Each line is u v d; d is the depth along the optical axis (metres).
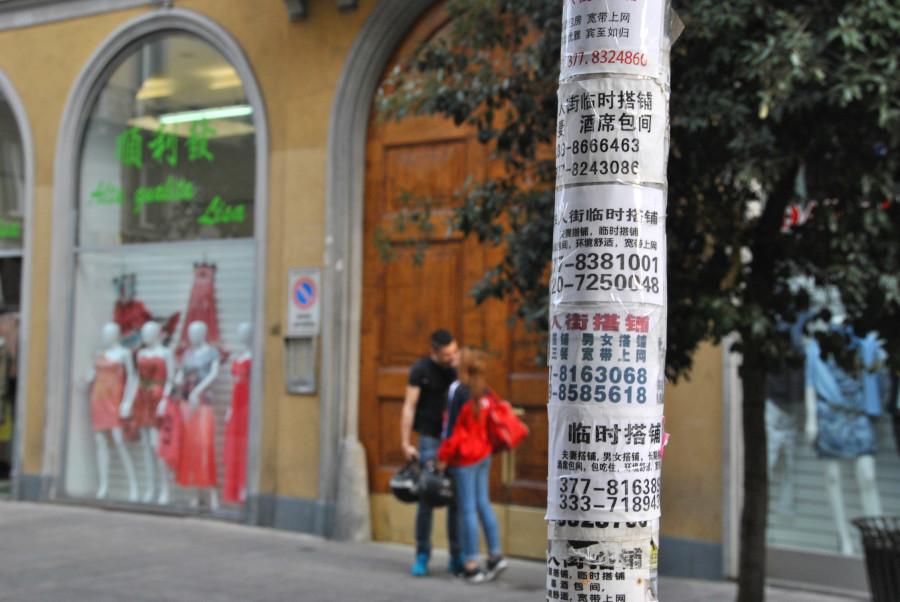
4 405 10.66
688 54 4.65
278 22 9.10
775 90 4.13
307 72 8.91
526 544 7.74
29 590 6.43
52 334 10.26
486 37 5.61
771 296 4.84
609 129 2.64
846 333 4.89
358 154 8.68
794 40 4.12
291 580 6.85
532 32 6.98
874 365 5.02
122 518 9.34
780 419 6.98
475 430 6.85
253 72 9.22
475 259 8.15
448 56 5.71
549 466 2.65
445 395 7.24
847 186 4.62
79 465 10.16
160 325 9.80
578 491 2.57
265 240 9.03
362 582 6.84
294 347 8.72
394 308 8.51
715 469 6.85
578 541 2.57
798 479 6.89
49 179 10.42
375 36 8.55
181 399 9.61
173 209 9.80
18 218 10.74
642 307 2.59
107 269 10.13
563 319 2.63
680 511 6.98
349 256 8.62
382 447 8.48
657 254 2.63
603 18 2.67
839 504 6.73
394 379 8.45
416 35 8.59
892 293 4.37
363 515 8.36
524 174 5.73
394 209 8.56
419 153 8.49
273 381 8.88
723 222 4.73
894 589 4.81
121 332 10.02
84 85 10.23
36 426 10.31
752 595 4.89
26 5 10.50
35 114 10.52
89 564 7.26
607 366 2.58
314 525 8.50
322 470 8.48
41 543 8.07
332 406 8.51
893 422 6.57
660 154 2.67
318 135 8.80
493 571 6.93
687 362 4.79
